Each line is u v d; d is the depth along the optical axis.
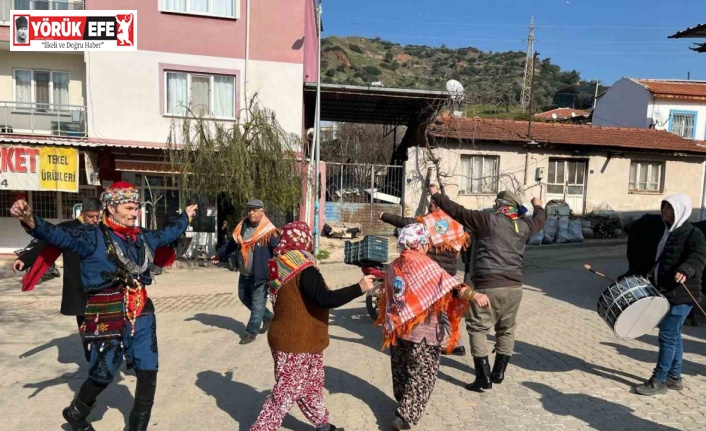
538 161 18.95
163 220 15.95
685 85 27.78
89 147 14.62
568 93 53.66
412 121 20.03
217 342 6.63
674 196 4.63
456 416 4.25
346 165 19.52
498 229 4.71
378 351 6.15
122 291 3.62
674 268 4.55
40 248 4.27
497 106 18.77
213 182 12.89
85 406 3.69
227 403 4.62
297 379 3.55
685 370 5.32
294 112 15.60
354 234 18.08
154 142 14.95
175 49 14.95
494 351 4.98
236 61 15.32
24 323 7.85
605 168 19.56
